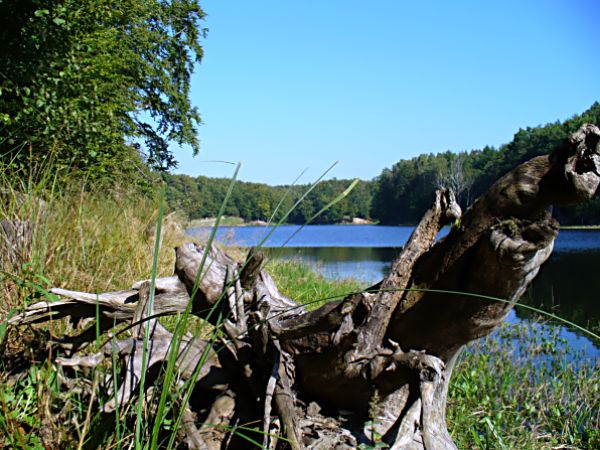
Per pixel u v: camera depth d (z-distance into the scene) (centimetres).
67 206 543
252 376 294
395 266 272
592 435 442
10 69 809
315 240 5000
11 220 412
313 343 289
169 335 322
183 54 1697
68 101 876
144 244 650
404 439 267
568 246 3083
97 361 290
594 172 221
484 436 409
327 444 271
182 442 273
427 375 262
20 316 321
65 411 278
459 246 251
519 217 239
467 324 263
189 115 1742
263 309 295
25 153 701
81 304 328
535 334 752
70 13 858
